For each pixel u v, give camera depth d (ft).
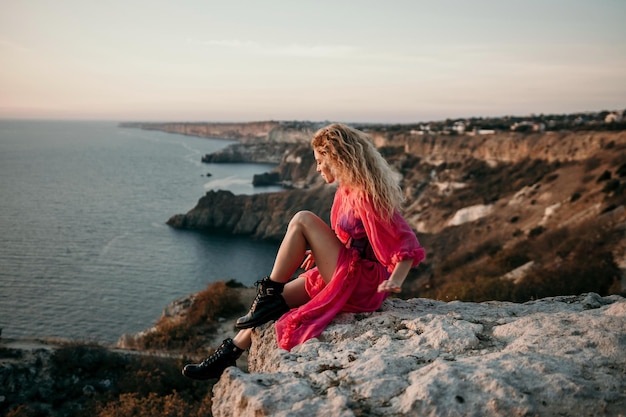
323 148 11.32
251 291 114.21
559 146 270.67
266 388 8.05
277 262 11.62
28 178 507.71
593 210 163.32
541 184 239.91
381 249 11.14
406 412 7.17
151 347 81.71
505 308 12.72
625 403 7.29
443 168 323.98
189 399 49.70
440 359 8.44
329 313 11.28
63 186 456.86
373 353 9.34
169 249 254.06
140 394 51.49
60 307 162.40
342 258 11.53
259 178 502.79
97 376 56.65
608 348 8.76
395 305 12.80
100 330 145.59
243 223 307.78
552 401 7.29
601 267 90.02
